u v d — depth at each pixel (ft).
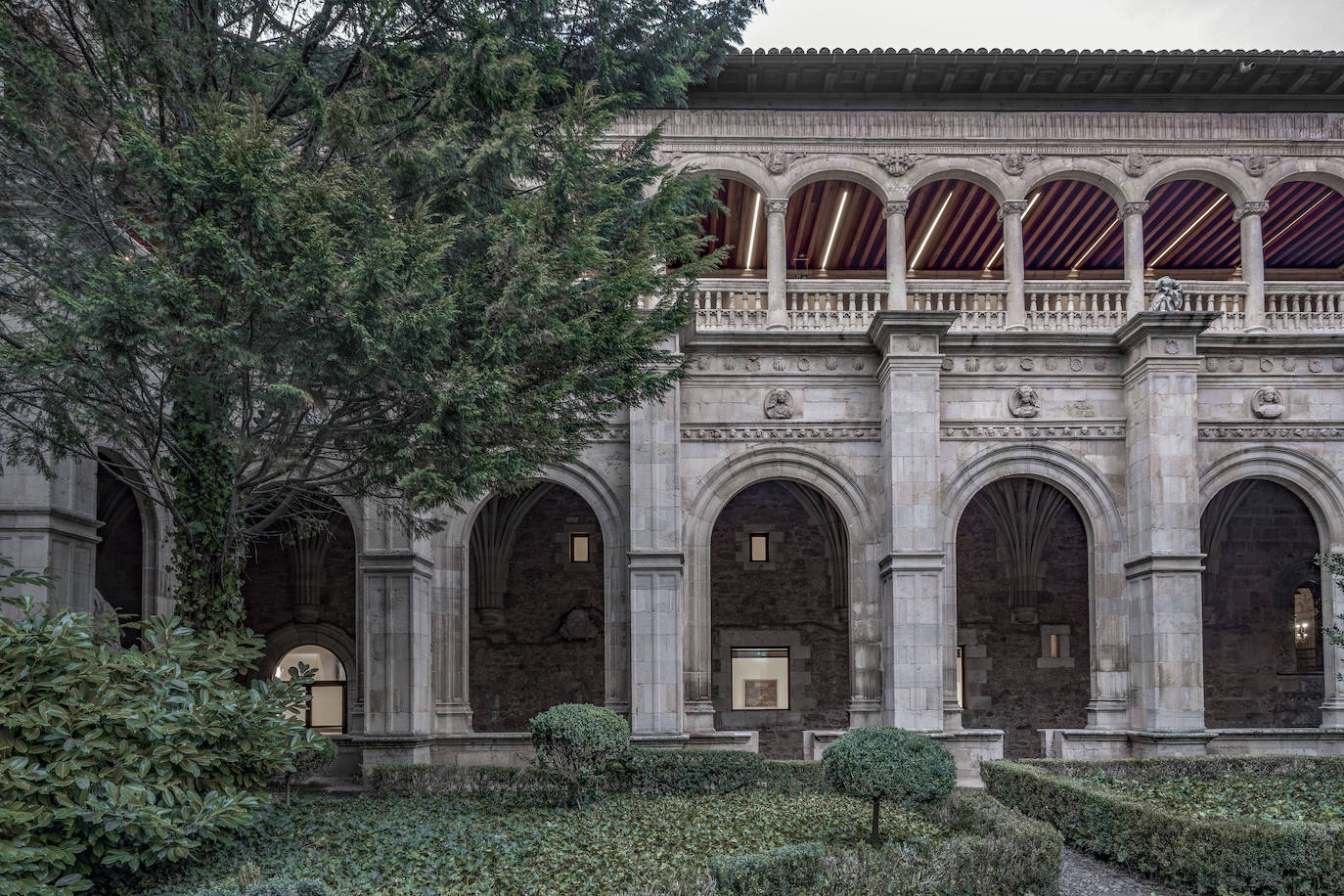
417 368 37.24
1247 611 88.43
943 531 69.97
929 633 66.33
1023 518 88.58
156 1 37.27
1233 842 35.76
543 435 43.01
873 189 73.77
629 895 29.76
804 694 87.71
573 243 39.83
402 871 35.27
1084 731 68.08
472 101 39.68
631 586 67.00
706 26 53.78
